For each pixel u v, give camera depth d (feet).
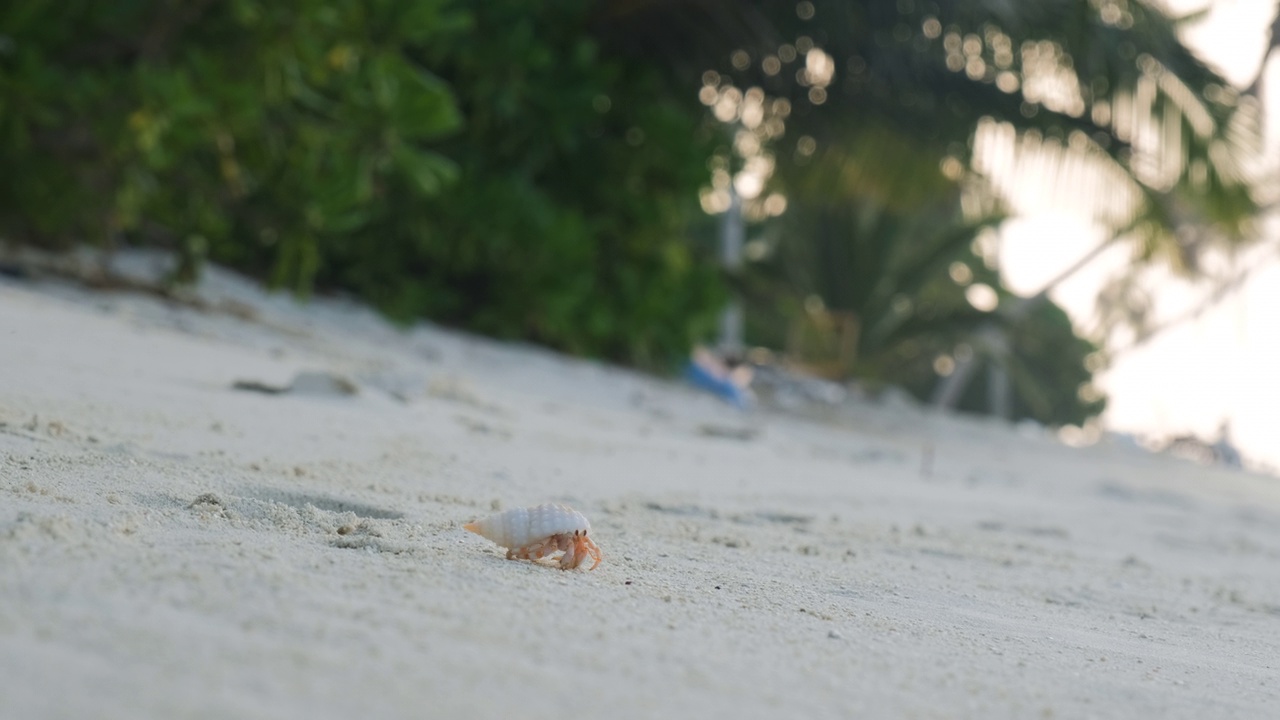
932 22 51.37
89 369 20.36
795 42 53.21
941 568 14.20
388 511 12.40
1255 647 11.41
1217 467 70.54
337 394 22.70
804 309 77.10
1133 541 21.16
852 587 11.71
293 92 33.22
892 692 7.35
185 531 9.48
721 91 56.75
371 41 33.47
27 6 30.37
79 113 30.81
